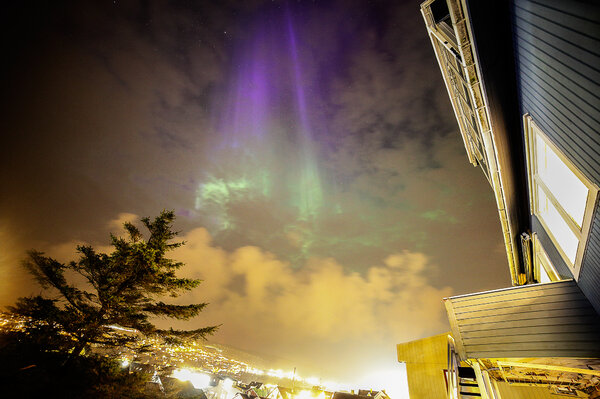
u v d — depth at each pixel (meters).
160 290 12.23
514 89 5.27
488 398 5.45
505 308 5.57
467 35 4.60
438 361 9.55
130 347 11.30
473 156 8.23
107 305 11.09
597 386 6.59
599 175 3.30
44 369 9.66
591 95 2.90
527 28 3.91
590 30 2.57
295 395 41.66
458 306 6.11
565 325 4.84
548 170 5.11
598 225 3.72
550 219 5.89
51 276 10.93
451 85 7.13
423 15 6.11
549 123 4.24
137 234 12.98
